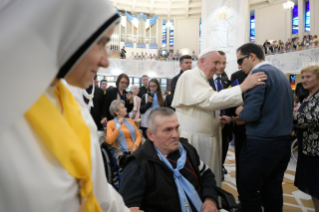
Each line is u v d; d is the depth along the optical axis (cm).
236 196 248
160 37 1744
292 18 1206
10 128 36
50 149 40
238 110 163
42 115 41
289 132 157
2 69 34
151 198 105
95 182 54
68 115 49
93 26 39
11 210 35
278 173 163
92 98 288
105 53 47
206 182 123
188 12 1658
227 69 1078
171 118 116
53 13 37
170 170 112
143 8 1700
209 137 169
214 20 1135
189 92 165
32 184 36
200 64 173
